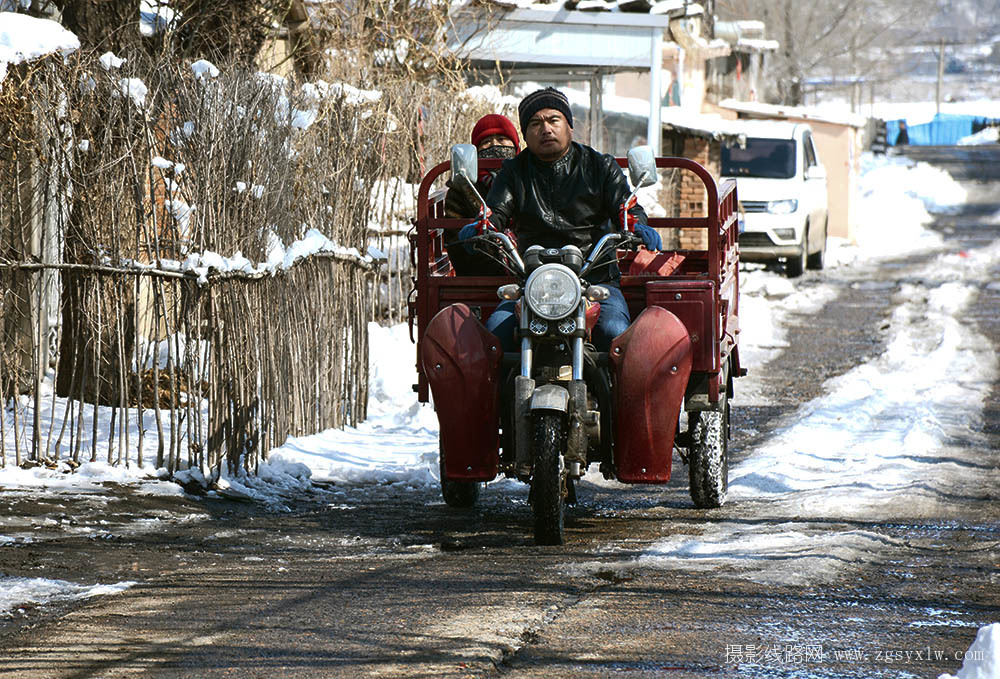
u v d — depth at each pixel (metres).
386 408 16.62
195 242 11.92
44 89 11.59
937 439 14.67
